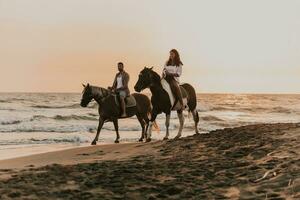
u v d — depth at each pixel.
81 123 34.34
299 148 9.43
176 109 15.07
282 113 65.31
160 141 13.92
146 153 11.86
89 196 7.15
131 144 14.51
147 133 15.77
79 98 109.12
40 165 10.73
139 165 9.59
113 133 26.59
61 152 13.51
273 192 6.71
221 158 9.86
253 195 6.73
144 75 14.55
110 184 7.89
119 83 17.39
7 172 9.27
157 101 14.78
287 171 7.59
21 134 24.62
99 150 13.52
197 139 12.71
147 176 8.48
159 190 7.49
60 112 48.38
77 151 13.57
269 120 48.50
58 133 25.77
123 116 17.47
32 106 57.16
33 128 27.70
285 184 6.99
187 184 7.74
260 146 10.36
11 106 56.50
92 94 16.92
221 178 7.97
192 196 7.01
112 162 10.38
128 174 8.66
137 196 7.18
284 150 9.46
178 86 14.88
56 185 7.87
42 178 8.42
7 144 19.16
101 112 17.19
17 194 7.18
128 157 11.33
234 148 10.62
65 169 9.33
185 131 30.00
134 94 18.44
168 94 14.67
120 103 17.20
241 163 8.95
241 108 73.50
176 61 14.94
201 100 116.81
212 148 11.07
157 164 9.67
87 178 8.38
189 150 11.27
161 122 37.62
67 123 33.88
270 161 8.71
